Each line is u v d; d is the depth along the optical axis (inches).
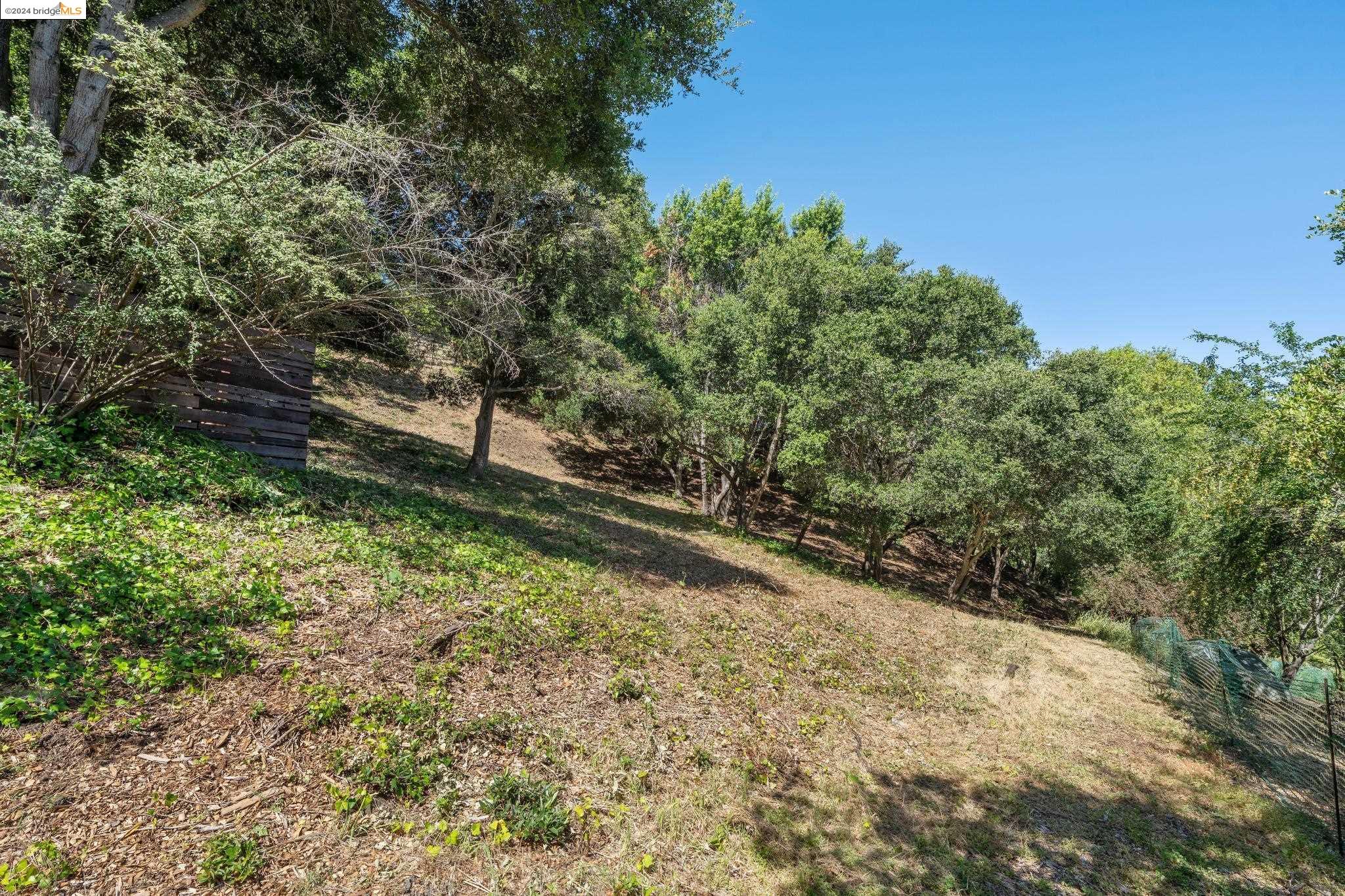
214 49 423.2
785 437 839.7
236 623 192.7
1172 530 653.9
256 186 233.6
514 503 577.3
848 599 580.1
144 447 278.7
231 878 118.3
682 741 230.8
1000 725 332.8
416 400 1060.5
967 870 196.7
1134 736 339.3
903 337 816.3
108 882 109.6
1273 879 214.1
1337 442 276.2
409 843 143.3
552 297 622.5
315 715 165.0
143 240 230.4
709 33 441.4
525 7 371.6
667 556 542.9
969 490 596.7
